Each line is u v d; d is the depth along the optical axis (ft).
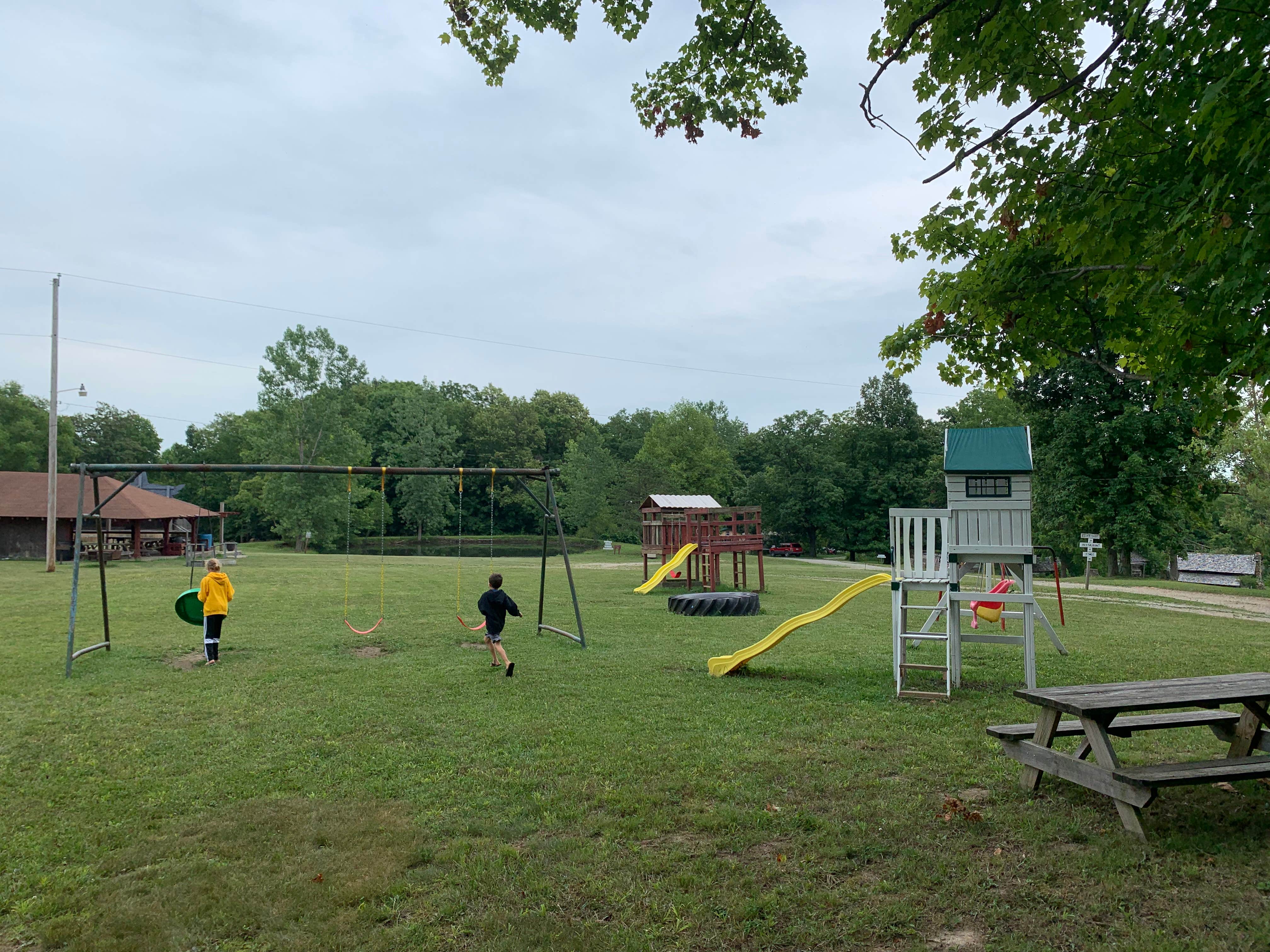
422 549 225.56
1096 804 17.69
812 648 43.60
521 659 39.14
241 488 253.44
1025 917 12.87
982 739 23.62
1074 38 19.86
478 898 14.02
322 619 54.80
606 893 13.98
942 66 21.38
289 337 200.03
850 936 12.46
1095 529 128.06
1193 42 15.30
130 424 281.54
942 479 203.62
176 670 36.24
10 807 18.79
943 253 27.07
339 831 16.96
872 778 19.98
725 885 14.23
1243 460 145.79
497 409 304.91
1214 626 57.67
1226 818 16.70
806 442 241.96
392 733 25.03
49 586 76.64
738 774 20.44
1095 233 17.90
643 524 103.40
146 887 14.60
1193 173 15.78
